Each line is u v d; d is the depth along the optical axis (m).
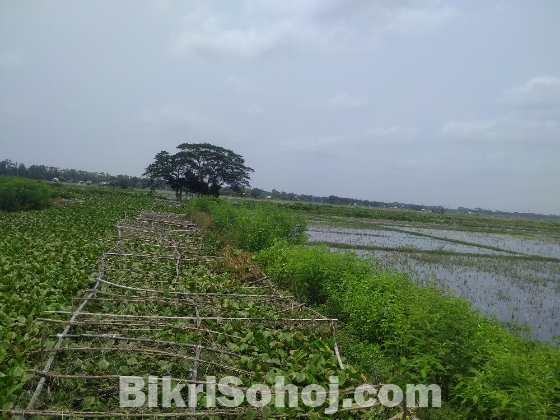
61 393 3.79
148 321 5.79
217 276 9.54
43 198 24.33
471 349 5.28
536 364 4.42
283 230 15.45
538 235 35.09
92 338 4.91
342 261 9.94
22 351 4.50
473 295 11.12
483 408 4.36
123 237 13.73
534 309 9.91
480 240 27.77
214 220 20.58
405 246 21.08
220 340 5.52
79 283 7.45
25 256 9.51
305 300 9.31
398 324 5.78
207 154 43.97
